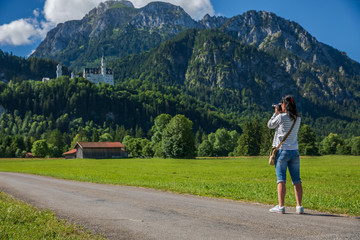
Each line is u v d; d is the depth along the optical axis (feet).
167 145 295.28
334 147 475.31
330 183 64.69
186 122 296.92
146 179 72.79
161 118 344.90
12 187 51.65
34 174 101.81
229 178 79.41
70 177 77.30
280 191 23.38
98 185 54.19
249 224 19.51
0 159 376.68
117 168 148.05
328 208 25.49
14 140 515.50
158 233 18.29
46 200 34.19
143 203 29.71
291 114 23.04
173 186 47.98
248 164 187.83
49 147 510.17
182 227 19.36
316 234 16.85
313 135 354.74
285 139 23.24
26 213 25.14
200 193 37.91
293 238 16.16
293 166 23.47
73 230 19.84
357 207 27.07
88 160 324.60
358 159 243.40
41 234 18.78
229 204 28.55
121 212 25.39
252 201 31.07
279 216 22.00
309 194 39.47
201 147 443.73
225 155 473.67
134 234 18.39
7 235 18.78
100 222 22.00
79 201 32.50
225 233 17.54
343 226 18.71
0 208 27.45
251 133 402.31
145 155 367.45
